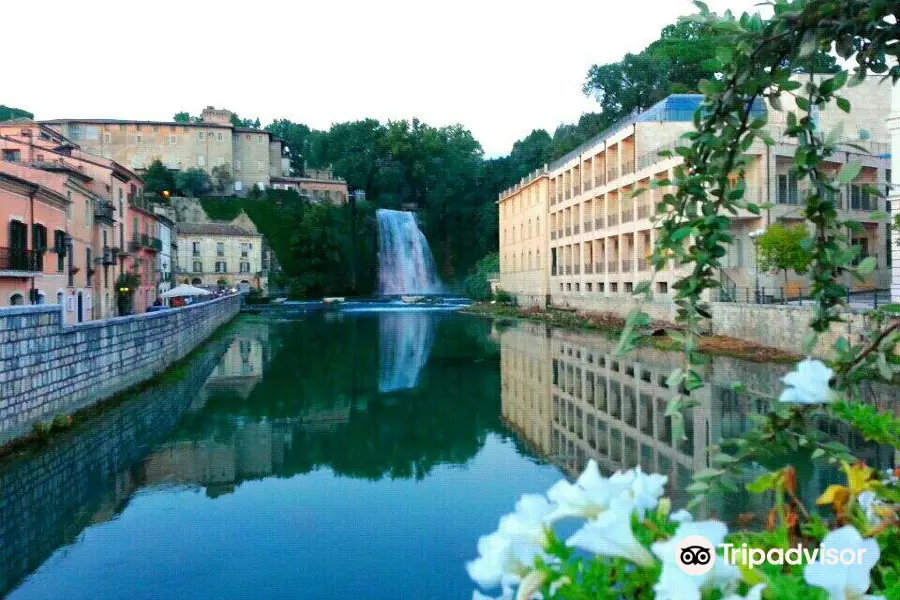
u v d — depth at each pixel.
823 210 2.66
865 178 31.66
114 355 19.27
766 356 23.12
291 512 10.27
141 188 45.34
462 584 7.69
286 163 104.69
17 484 11.67
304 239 84.50
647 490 1.41
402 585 7.69
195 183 84.88
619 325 38.09
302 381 23.50
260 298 78.25
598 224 45.16
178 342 27.97
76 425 15.81
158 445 14.53
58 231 27.80
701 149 2.72
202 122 88.81
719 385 18.56
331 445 14.53
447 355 30.36
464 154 102.56
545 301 55.72
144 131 86.75
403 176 100.75
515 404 18.59
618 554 1.24
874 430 1.62
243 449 14.23
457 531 9.35
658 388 19.70
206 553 8.71
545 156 83.12
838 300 2.72
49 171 28.14
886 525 1.54
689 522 1.29
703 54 62.28
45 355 14.81
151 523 9.85
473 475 11.98
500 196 69.62
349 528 9.55
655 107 40.69
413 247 93.81
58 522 9.90
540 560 1.33
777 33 2.46
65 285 28.50
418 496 10.89
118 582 7.93
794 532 1.52
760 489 1.63
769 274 29.80
